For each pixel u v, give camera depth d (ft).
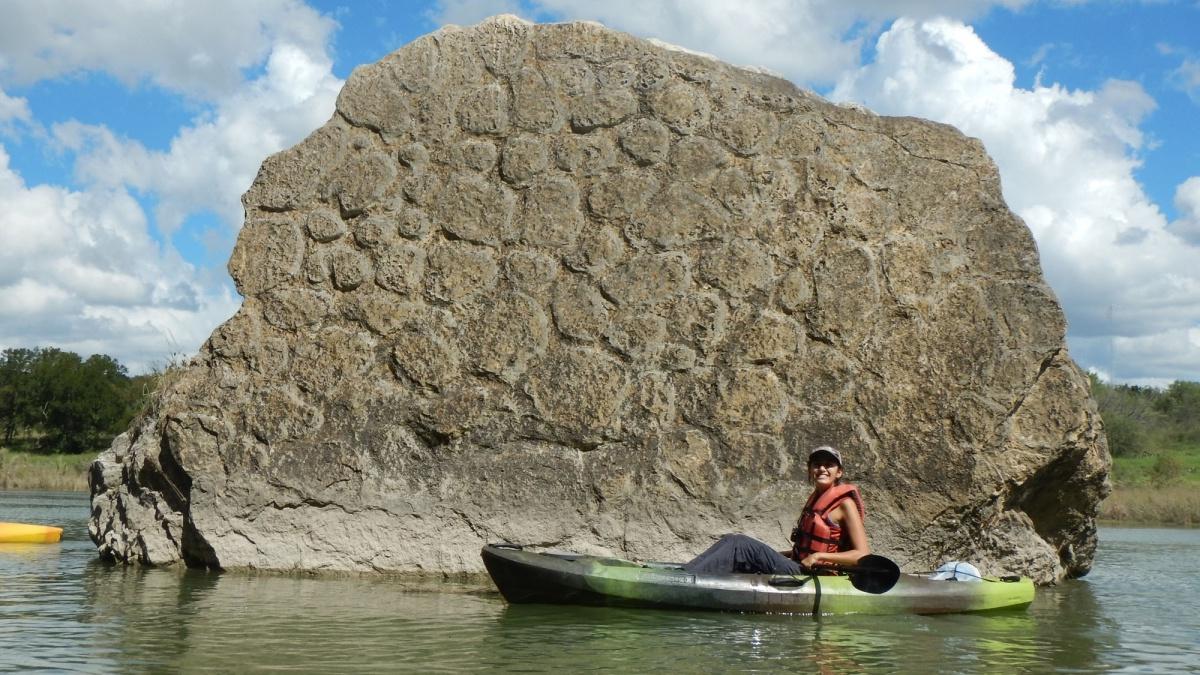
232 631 19.54
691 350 28.91
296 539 28.84
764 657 17.94
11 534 36.60
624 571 22.38
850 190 29.45
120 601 23.08
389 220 30.68
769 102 30.27
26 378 149.07
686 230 29.66
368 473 28.96
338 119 31.53
